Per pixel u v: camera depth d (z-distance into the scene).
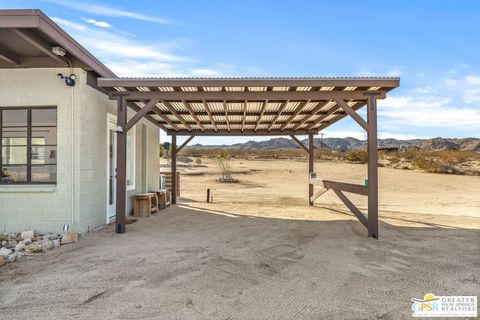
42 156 6.35
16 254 4.75
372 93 6.32
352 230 7.06
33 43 5.10
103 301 3.34
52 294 3.50
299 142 11.79
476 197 13.56
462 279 4.13
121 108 6.48
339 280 4.04
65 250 5.24
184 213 9.32
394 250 5.48
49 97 6.24
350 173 23.44
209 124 10.79
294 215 9.05
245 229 7.08
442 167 24.98
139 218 8.43
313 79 5.89
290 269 4.44
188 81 5.98
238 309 3.21
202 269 4.37
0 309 3.14
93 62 6.36
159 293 3.55
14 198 6.20
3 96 6.27
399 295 3.61
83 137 6.35
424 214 9.52
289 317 3.06
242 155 44.88
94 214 6.88
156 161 11.27
